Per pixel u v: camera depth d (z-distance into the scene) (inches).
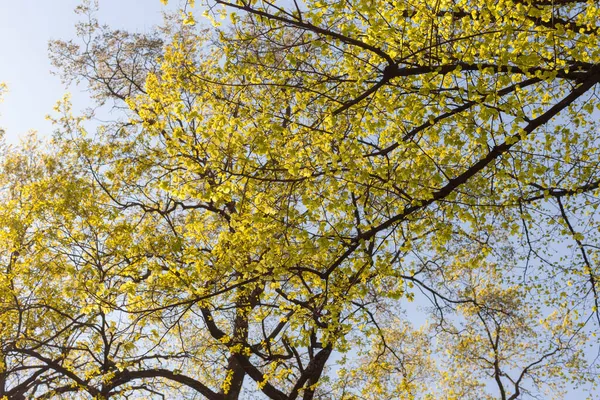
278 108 352.8
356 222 375.6
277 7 270.2
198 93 403.9
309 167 309.9
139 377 502.6
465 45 320.5
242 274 371.6
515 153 314.8
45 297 461.7
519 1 299.0
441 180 290.4
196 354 488.7
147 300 365.4
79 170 471.5
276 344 503.5
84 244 438.6
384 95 313.3
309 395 466.9
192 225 384.8
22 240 472.4
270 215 317.1
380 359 511.5
